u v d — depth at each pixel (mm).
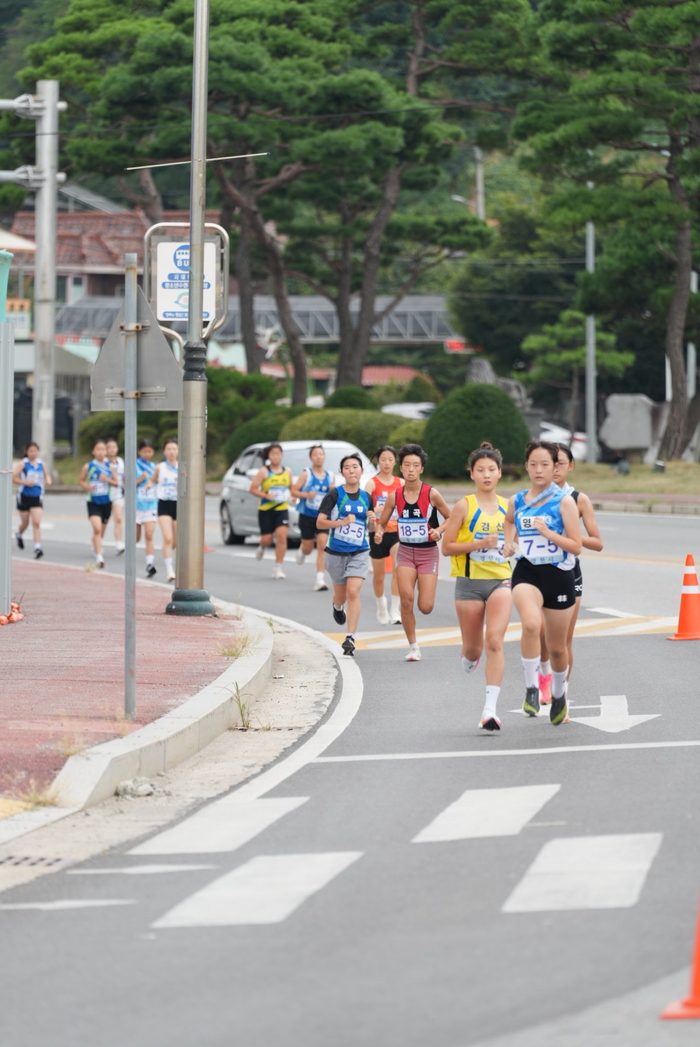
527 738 29656
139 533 76312
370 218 181375
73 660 38000
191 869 20312
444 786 25219
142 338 29969
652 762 26641
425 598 40688
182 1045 13625
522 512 30219
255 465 82125
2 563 45812
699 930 14023
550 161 119750
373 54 157625
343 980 15273
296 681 38594
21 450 179500
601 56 114875
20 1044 13859
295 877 19641
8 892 19453
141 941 17031
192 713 30219
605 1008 14133
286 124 142000
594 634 45438
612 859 19828
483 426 127938
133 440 29922
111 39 152125
